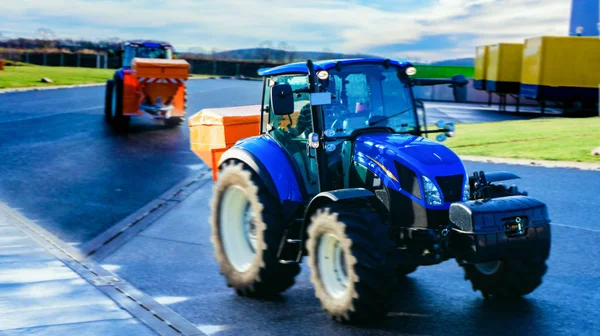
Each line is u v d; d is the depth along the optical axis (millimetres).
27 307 6484
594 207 11258
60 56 58438
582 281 7656
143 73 20266
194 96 35000
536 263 6438
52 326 6023
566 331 6145
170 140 18812
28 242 8938
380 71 7055
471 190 6703
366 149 6645
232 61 59531
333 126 6777
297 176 7070
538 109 30750
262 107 7723
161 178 13828
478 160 16000
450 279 7797
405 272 7766
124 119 20547
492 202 6164
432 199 6227
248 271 7105
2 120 21469
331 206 6297
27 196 11953
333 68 6812
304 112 7062
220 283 7727
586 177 13727
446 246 6180
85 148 17078
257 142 7457
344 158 6812
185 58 61156
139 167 14922
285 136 7320
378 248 5945
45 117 22547
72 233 9742
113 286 7363
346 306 6090
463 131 21469
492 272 6727
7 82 35188
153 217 10805
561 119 24609
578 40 26406
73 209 11156
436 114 27812
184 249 9125
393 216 6414
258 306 6926
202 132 11211
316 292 6430
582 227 10047
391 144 6566
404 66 7133
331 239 6289
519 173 14250
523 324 6328
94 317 6297
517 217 6121
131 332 5957
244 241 7445
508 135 19984
